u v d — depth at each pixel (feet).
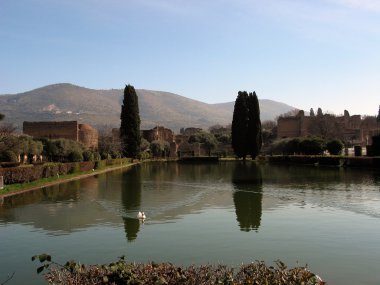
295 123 285.02
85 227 51.24
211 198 77.46
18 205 69.56
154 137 323.57
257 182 107.34
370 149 171.94
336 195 78.23
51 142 176.65
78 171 140.56
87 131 229.04
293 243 42.34
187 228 50.01
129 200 75.46
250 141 230.48
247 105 232.53
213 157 248.93
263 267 20.94
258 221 54.08
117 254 39.04
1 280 32.55
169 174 145.38
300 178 116.26
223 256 37.88
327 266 34.91
